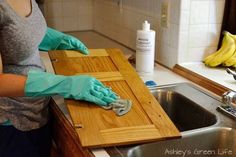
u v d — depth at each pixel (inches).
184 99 49.8
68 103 41.0
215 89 50.3
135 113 39.3
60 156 47.9
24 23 40.8
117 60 54.4
